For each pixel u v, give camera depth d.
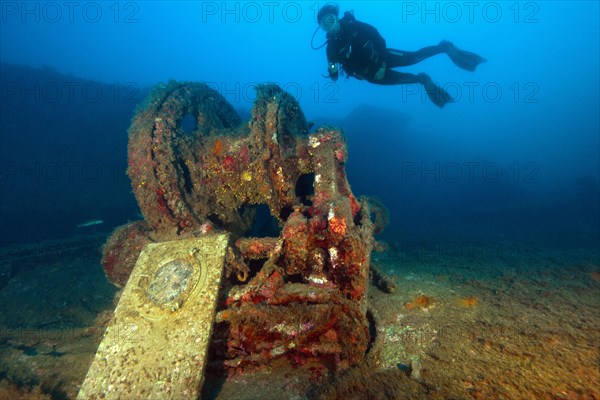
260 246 3.41
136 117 4.50
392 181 18.00
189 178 4.61
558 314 3.84
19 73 8.58
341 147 4.16
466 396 2.43
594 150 30.42
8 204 8.05
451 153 20.59
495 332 3.38
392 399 2.40
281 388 2.59
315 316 2.70
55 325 4.56
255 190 4.52
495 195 15.80
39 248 6.85
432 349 3.08
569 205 13.15
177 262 3.03
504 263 6.20
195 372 2.41
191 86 5.17
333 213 3.00
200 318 2.65
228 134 4.64
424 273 5.45
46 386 3.09
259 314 2.69
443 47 8.04
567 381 2.61
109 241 4.61
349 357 2.79
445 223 12.98
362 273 2.88
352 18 6.53
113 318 2.78
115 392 2.40
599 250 7.29
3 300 5.34
